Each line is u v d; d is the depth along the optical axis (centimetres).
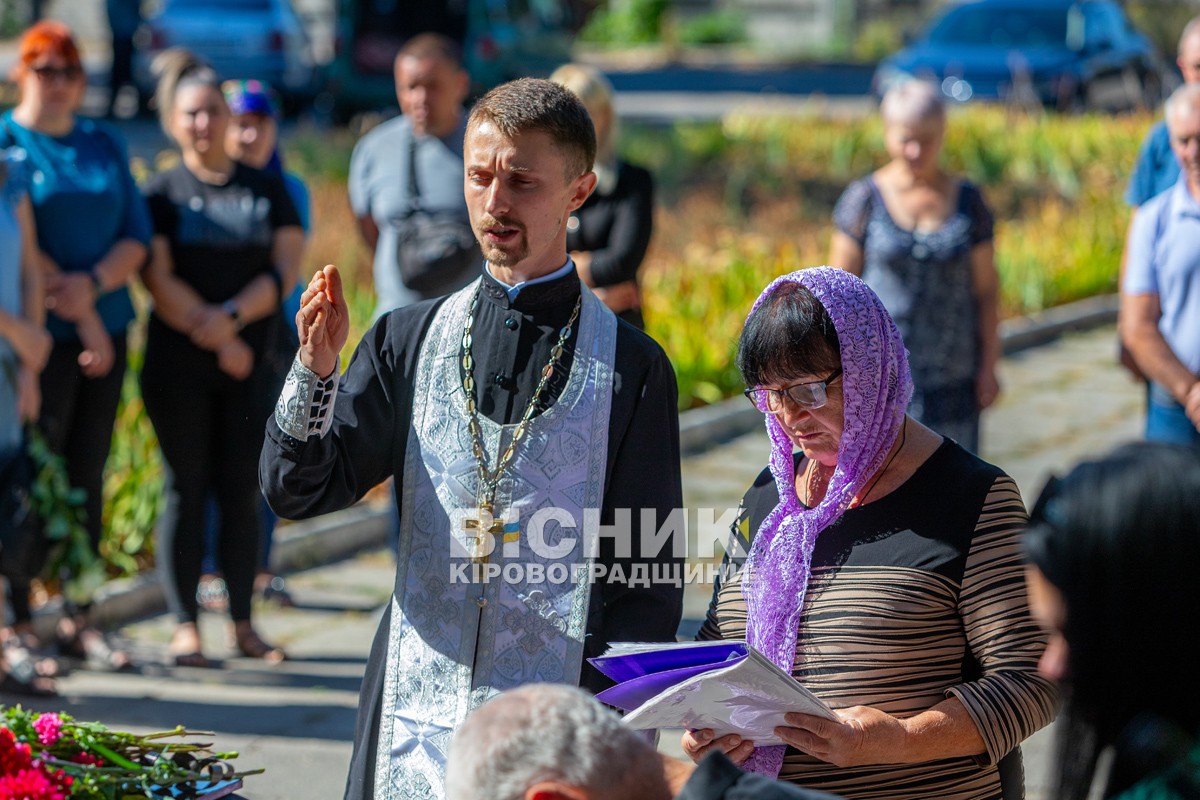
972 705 477
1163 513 332
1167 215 963
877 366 494
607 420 540
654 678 471
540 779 357
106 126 1035
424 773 529
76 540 939
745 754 498
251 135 1092
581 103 544
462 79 1107
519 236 534
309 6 5666
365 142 1146
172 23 3738
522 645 532
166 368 1005
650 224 1029
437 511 541
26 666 964
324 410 523
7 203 921
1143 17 5016
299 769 868
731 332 1798
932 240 991
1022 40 3834
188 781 516
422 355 556
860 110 4500
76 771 496
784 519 520
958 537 495
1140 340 966
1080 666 343
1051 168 3166
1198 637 331
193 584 1030
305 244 1077
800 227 2758
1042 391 1908
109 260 995
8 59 5297
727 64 6800
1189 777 328
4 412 891
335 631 1111
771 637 509
